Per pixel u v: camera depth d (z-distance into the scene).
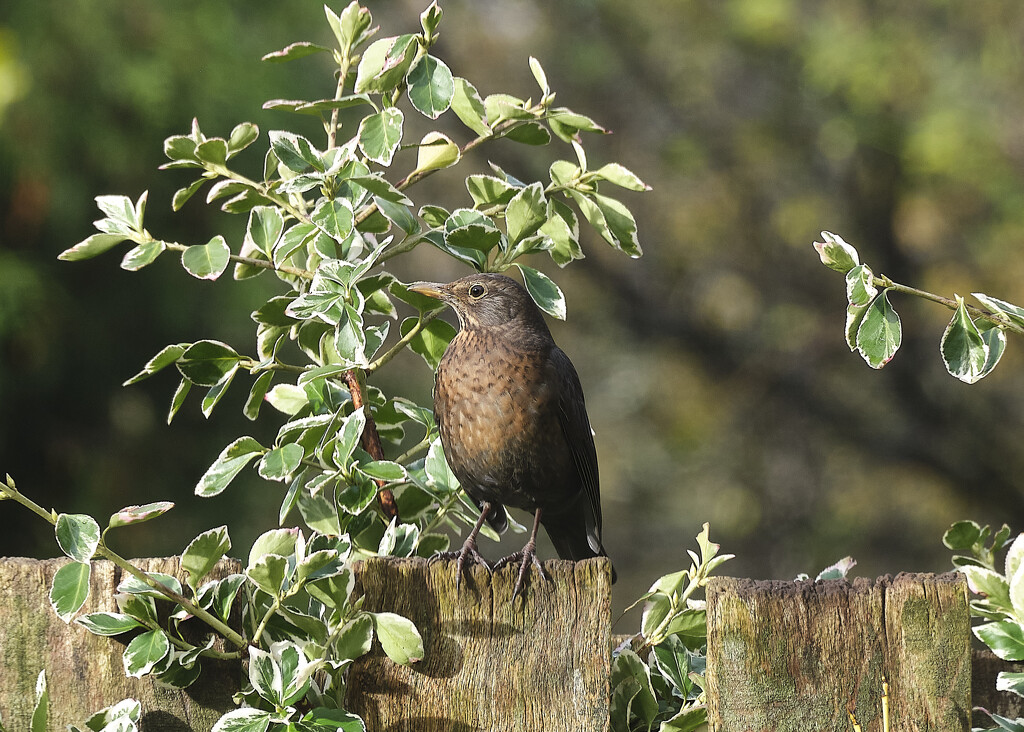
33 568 4.55
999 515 22.42
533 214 5.53
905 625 4.25
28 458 11.25
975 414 22.39
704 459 25.20
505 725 4.43
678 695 5.07
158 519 11.65
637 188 5.68
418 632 4.47
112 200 5.66
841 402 23.41
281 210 5.88
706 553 5.20
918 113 21.23
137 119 11.04
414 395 13.03
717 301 24.30
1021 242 20.95
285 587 4.70
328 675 4.73
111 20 10.88
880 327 4.80
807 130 23.11
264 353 6.08
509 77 23.12
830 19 21.89
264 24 12.02
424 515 6.44
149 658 4.38
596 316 24.28
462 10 22.33
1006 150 20.50
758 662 4.24
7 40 10.42
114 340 11.27
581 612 4.48
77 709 4.50
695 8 22.78
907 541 23.08
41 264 10.81
